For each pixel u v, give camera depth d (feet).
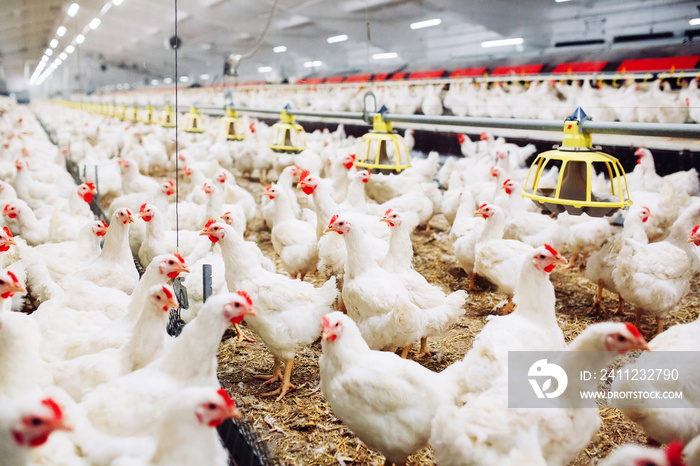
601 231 16.28
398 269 12.97
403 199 20.38
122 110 65.16
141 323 8.59
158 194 18.20
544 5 29.37
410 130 34.63
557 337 9.47
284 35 43.47
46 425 5.63
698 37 27.02
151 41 49.62
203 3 35.94
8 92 99.91
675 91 27.02
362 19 37.11
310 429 10.05
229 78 49.60
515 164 27.99
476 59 39.47
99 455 6.59
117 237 13.10
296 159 29.30
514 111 31.91
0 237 11.72
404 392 7.66
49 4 38.50
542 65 34.73
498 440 6.54
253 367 12.62
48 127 55.83
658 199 17.79
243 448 7.93
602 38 31.53
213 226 11.51
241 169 34.06
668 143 23.91
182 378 7.64
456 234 18.31
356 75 49.39
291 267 16.30
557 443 7.02
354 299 11.49
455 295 11.82
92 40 53.83
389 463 8.79
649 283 12.71
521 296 9.78
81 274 12.80
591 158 11.71
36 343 8.77
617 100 27.50
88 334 9.64
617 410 10.30
